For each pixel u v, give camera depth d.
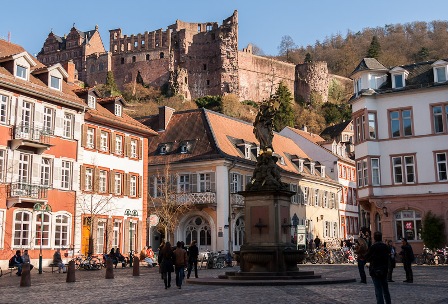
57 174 37.66
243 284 19.73
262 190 21.48
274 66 127.56
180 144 50.78
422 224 40.91
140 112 107.81
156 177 50.06
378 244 12.74
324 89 131.50
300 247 47.72
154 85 122.81
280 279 20.48
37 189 35.53
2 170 34.00
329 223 66.75
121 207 43.34
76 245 38.59
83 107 39.97
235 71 120.00
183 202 47.06
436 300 15.22
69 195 38.47
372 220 43.78
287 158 61.62
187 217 48.53
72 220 38.53
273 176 21.89
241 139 52.97
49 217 36.72
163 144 51.59
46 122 37.44
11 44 41.31
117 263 37.50
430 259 37.59
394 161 42.72
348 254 42.06
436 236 39.88
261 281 19.77
